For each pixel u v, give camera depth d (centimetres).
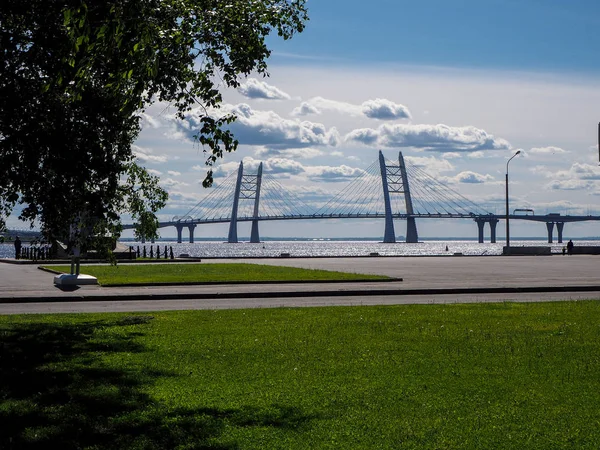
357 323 1386
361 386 816
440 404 735
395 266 4153
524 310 1644
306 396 771
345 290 2262
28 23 1029
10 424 670
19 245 5400
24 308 1814
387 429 650
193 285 2562
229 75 1065
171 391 797
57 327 1334
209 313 1590
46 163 1101
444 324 1369
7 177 1101
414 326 1337
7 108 1048
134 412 711
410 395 774
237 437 630
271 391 795
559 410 712
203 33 1040
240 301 2020
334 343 1124
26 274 3372
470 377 862
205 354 1027
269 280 2659
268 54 1084
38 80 1077
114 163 1169
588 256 6200
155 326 1352
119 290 2319
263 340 1159
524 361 963
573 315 1534
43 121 1075
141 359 991
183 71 1039
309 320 1441
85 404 741
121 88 978
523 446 602
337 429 652
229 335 1222
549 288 2392
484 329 1294
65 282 2514
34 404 743
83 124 1108
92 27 911
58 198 1141
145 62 820
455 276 3111
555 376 868
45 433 643
